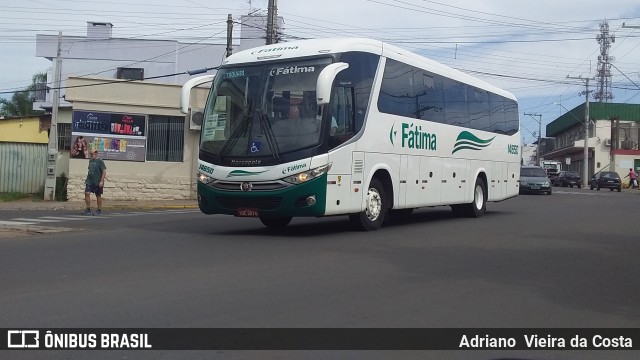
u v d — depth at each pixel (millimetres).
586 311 7672
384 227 15734
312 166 12594
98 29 50656
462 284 8938
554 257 11461
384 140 14570
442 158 17203
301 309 7414
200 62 49531
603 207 24812
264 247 11914
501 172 21172
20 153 28688
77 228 15797
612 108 73500
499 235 14406
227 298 7871
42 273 9375
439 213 21000
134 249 11711
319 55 13078
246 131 13109
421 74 16281
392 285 8750
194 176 28266
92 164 20516
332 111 12977
